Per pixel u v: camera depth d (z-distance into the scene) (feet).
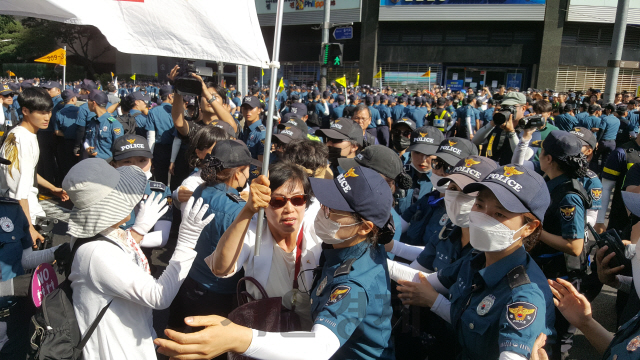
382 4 98.43
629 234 12.99
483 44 96.53
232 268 6.44
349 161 10.19
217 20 6.57
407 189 11.82
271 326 6.68
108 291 6.36
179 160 21.39
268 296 7.20
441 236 8.91
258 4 112.98
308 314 6.83
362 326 5.68
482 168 7.92
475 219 6.21
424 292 7.31
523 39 94.07
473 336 6.03
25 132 12.61
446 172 10.08
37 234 10.87
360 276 5.74
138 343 6.70
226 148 9.16
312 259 7.13
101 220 6.41
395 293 8.77
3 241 8.98
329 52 43.93
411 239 10.96
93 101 24.09
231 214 8.45
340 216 5.91
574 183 9.50
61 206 24.90
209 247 8.73
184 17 6.60
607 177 16.94
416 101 50.44
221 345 4.77
